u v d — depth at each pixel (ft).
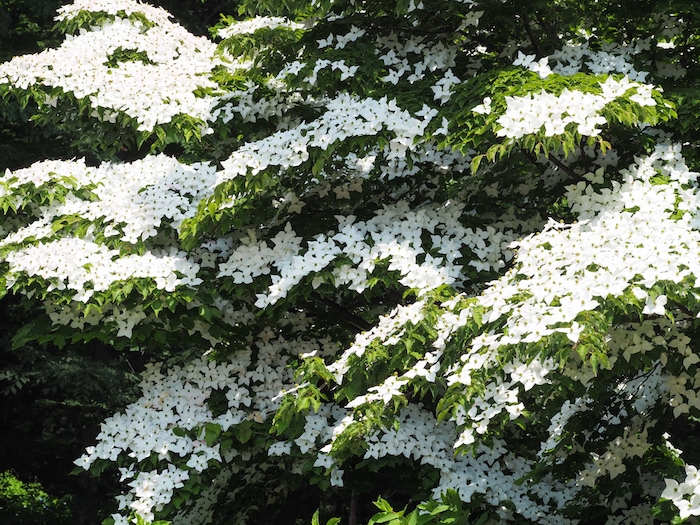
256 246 17.61
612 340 14.06
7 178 18.08
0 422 37.50
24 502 35.14
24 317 34.78
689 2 17.24
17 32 35.12
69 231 17.84
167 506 17.16
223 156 21.40
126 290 16.35
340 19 18.75
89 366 31.45
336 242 17.60
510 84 15.51
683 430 22.29
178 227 17.52
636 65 18.03
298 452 17.57
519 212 19.89
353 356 15.16
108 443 17.78
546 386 14.07
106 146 20.81
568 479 18.31
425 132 16.15
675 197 14.94
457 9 18.03
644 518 16.93
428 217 17.60
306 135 16.34
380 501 11.39
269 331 19.31
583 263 12.76
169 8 36.52
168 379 18.66
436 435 17.11
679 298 12.17
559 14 18.78
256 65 19.77
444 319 14.21
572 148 14.23
